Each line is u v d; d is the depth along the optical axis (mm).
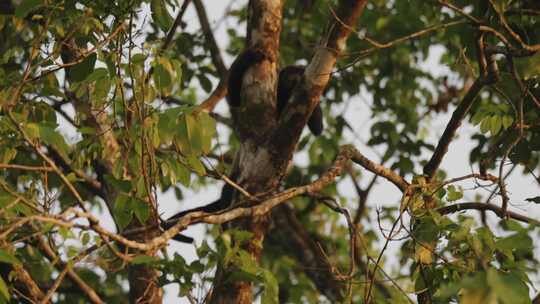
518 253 8141
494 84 9891
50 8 9539
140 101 8875
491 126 10234
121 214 8211
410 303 8453
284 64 18281
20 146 10055
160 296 10273
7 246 7504
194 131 7902
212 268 8219
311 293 17422
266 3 10906
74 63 9016
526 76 9320
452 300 7977
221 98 13258
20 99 9992
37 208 7355
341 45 9789
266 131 10328
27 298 9133
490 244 7746
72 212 6734
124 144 9195
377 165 10133
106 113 10469
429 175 10438
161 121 7934
